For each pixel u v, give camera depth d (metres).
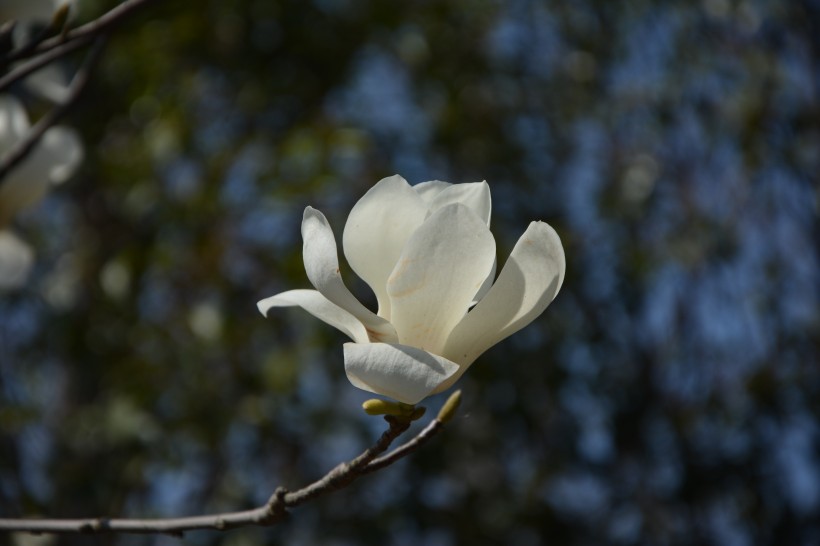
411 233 1.71
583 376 6.22
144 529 2.14
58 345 5.69
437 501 5.85
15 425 5.26
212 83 6.11
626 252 6.48
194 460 5.47
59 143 2.96
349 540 5.40
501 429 5.79
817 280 6.58
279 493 1.94
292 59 6.09
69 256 5.69
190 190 5.63
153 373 5.27
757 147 6.44
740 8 6.36
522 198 6.48
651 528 6.32
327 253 1.61
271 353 5.35
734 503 6.32
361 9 6.20
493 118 6.46
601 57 6.75
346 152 5.46
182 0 5.37
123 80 5.97
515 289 1.64
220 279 5.46
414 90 6.40
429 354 1.56
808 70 6.64
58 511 5.12
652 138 6.81
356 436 5.45
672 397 6.64
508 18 6.78
